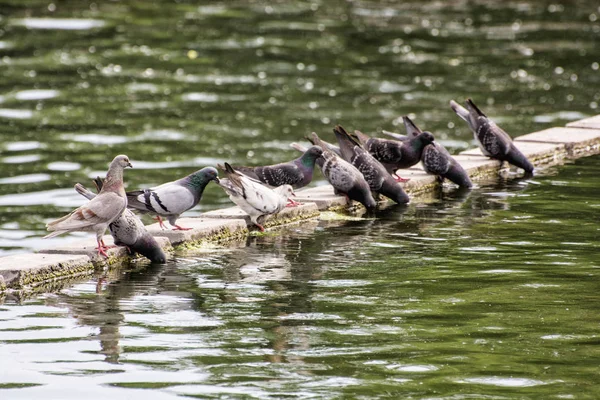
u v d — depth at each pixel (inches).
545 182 701.3
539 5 1991.9
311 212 607.5
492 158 733.3
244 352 392.2
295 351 393.7
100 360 384.5
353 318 429.7
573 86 1366.9
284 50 1594.5
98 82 1370.6
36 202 879.1
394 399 350.9
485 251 533.6
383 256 525.7
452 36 1713.8
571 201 645.9
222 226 556.4
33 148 1049.5
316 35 1711.4
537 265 507.5
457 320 427.8
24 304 445.7
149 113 1213.1
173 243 534.6
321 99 1299.2
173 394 355.3
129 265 505.4
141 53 1555.1
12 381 364.8
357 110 1237.7
